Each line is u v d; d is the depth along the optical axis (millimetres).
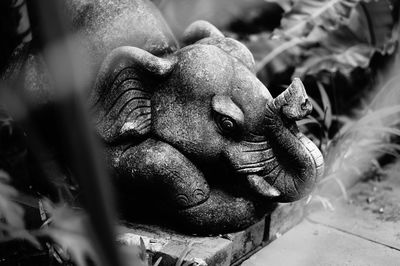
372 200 2879
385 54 3547
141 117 2008
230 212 2061
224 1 3283
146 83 2018
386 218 2682
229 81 1959
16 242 2209
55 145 2275
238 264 2180
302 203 2574
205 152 1971
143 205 2166
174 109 1976
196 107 1947
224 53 2020
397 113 3480
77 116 255
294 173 2023
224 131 1952
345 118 3188
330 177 2729
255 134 1978
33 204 2236
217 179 2088
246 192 2078
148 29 2107
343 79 3455
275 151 2016
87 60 2117
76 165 254
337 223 2613
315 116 3418
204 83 1929
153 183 2002
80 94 267
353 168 2918
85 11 2158
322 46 3244
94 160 255
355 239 2457
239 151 1979
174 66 1983
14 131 2738
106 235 257
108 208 258
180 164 1975
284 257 2260
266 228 2328
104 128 2045
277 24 3445
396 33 3570
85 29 2135
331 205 2660
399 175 3189
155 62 1936
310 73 3197
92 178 255
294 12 3211
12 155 2621
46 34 258
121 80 2000
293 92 1884
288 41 3227
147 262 1868
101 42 2098
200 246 1992
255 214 2121
